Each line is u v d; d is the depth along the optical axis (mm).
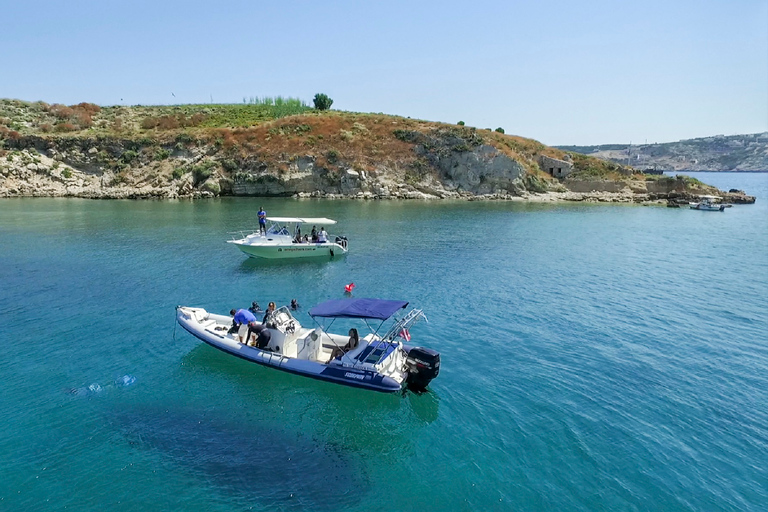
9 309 23969
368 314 16656
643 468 12914
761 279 32562
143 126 87875
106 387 16672
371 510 11383
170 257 35375
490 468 12867
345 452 13625
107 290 27250
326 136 82750
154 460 12953
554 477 12539
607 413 15523
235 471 12633
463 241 44062
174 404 15773
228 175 75625
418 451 13602
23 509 11086
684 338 21906
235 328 19297
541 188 85125
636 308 26031
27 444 13438
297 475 12578
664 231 52938
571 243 44469
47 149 75562
